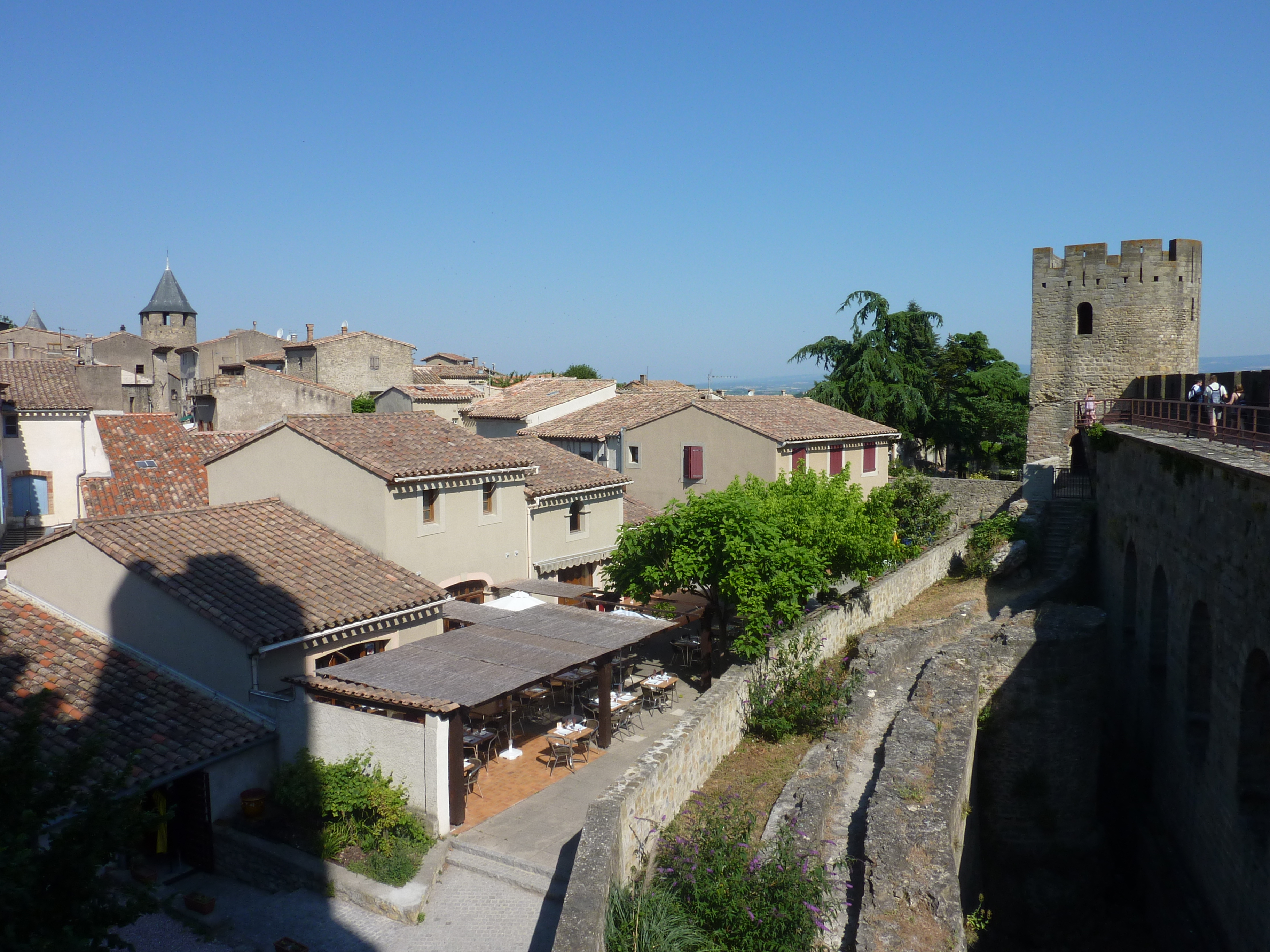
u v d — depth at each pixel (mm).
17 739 9070
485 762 18219
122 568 18750
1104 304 42156
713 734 16359
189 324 98500
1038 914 19406
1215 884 16016
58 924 8539
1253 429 17891
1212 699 16406
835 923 11664
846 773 15797
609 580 24672
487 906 13852
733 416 35625
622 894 11242
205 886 15305
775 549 20453
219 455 24812
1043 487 36656
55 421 37406
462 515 23688
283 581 19391
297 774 15805
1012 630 20859
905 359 55531
